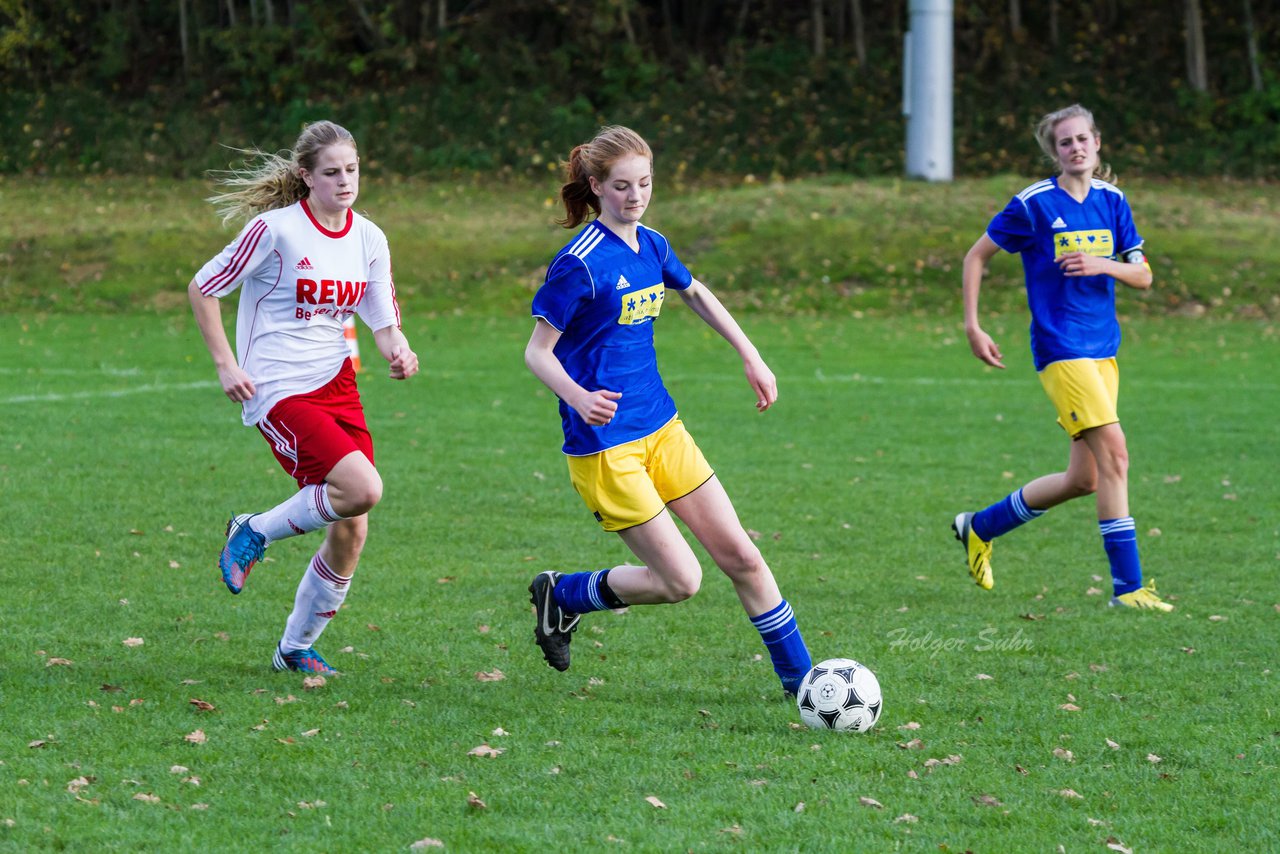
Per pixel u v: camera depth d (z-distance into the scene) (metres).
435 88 85.62
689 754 11.37
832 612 16.77
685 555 12.52
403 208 71.25
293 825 9.70
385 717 12.25
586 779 10.71
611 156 12.05
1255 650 15.05
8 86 87.38
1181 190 74.31
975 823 9.99
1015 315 55.00
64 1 88.50
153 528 20.78
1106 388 17.41
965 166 79.81
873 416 33.69
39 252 60.97
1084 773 11.09
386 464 26.69
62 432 29.39
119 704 12.41
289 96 86.00
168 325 51.91
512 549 20.08
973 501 24.05
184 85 87.31
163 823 9.66
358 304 13.70
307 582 13.55
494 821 9.84
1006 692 13.41
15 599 16.44
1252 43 84.94
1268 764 11.35
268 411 13.14
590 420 11.73
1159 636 15.68
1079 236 17.41
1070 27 90.50
